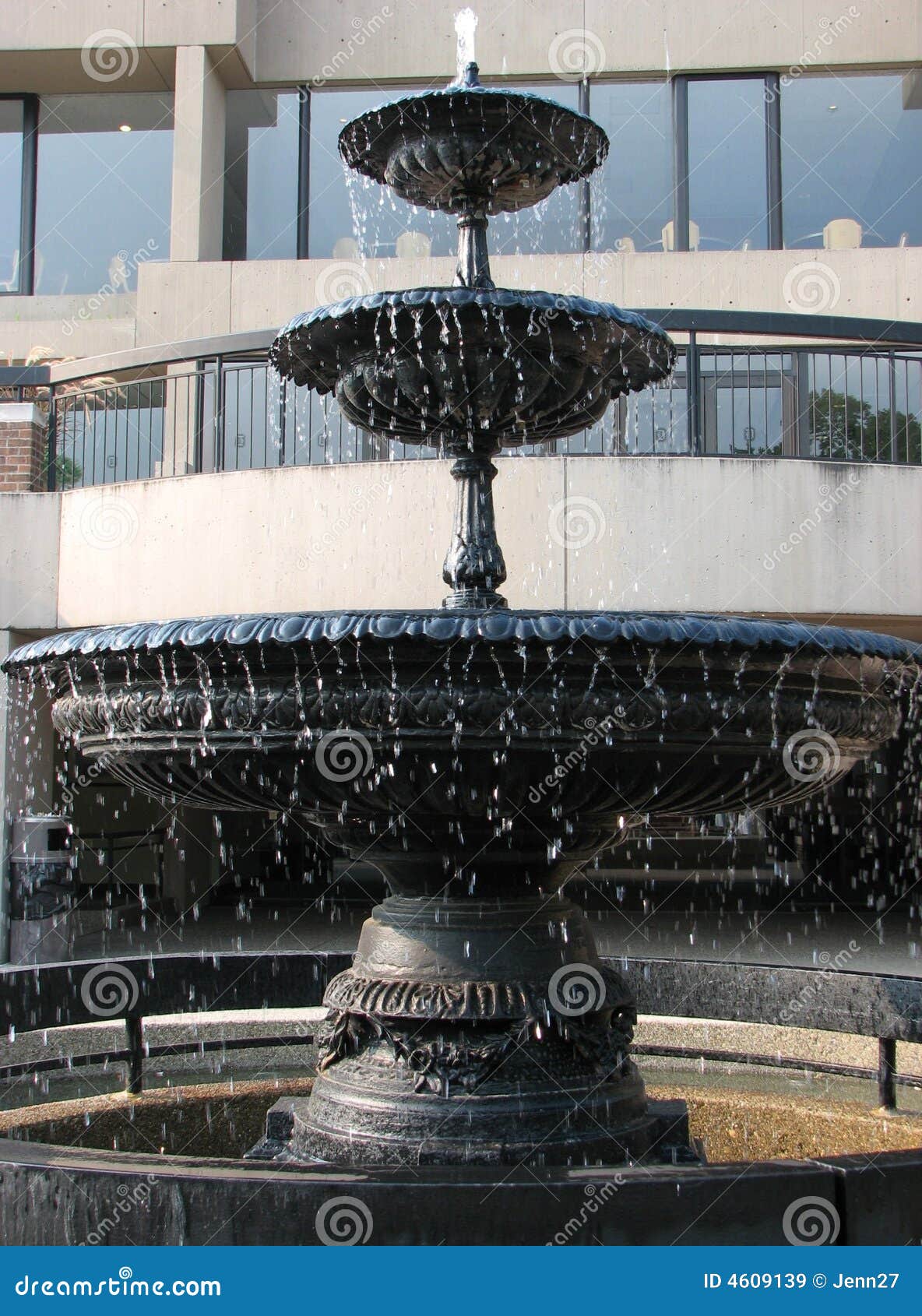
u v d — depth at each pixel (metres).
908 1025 4.73
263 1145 3.86
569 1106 3.51
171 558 10.00
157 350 10.27
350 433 11.45
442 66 16.59
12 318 17.58
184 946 10.91
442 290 3.60
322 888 16.12
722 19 16.22
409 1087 3.54
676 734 3.11
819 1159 2.50
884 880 14.82
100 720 3.44
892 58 16.02
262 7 16.92
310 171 17.17
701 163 16.45
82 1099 5.00
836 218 16.31
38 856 10.20
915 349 10.33
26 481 10.69
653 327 3.89
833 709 3.25
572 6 16.44
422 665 3.01
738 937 11.67
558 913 3.79
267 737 3.16
